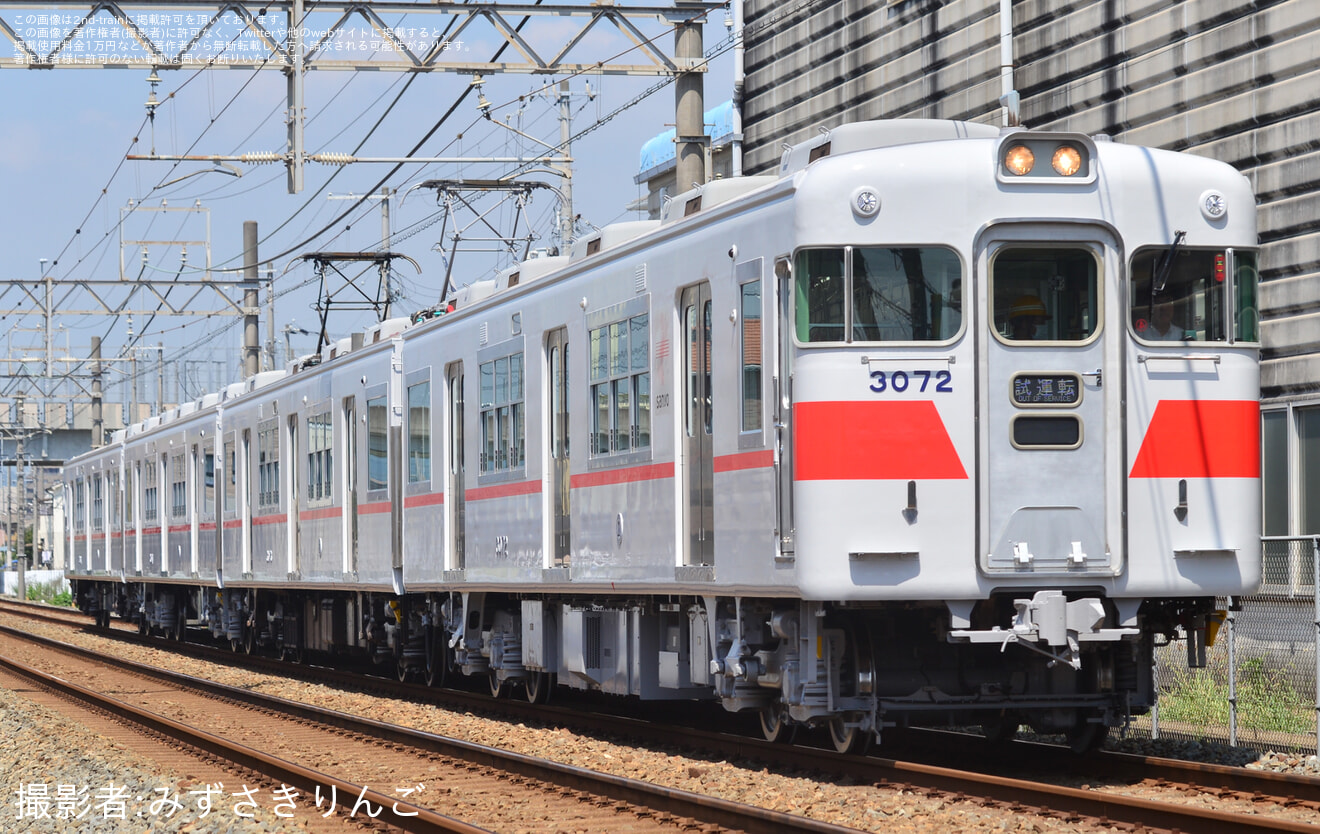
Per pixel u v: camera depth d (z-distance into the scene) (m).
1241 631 21.31
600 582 20.14
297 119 26.84
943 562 14.95
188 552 44.72
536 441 22.22
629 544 19.33
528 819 14.20
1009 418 15.23
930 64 29.78
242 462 39.06
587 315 20.61
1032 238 15.35
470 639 25.77
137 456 51.97
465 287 26.73
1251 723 19.19
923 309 15.19
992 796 14.22
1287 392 22.66
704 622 18.28
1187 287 15.75
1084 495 15.27
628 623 20.42
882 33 31.34
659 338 18.48
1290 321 22.55
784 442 15.55
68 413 95.00
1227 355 15.73
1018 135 15.41
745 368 16.47
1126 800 13.02
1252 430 15.83
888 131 16.05
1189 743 17.91
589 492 20.53
